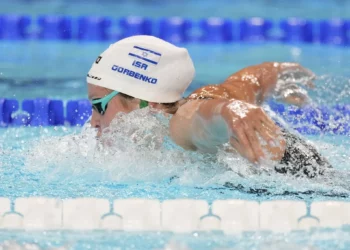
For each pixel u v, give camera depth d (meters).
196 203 7.65
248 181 8.71
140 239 7.15
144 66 8.95
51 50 20.45
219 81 16.61
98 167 9.24
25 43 21.39
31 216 7.59
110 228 7.52
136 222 7.57
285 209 7.66
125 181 9.09
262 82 11.04
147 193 8.51
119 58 9.02
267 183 8.66
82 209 7.62
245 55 20.08
